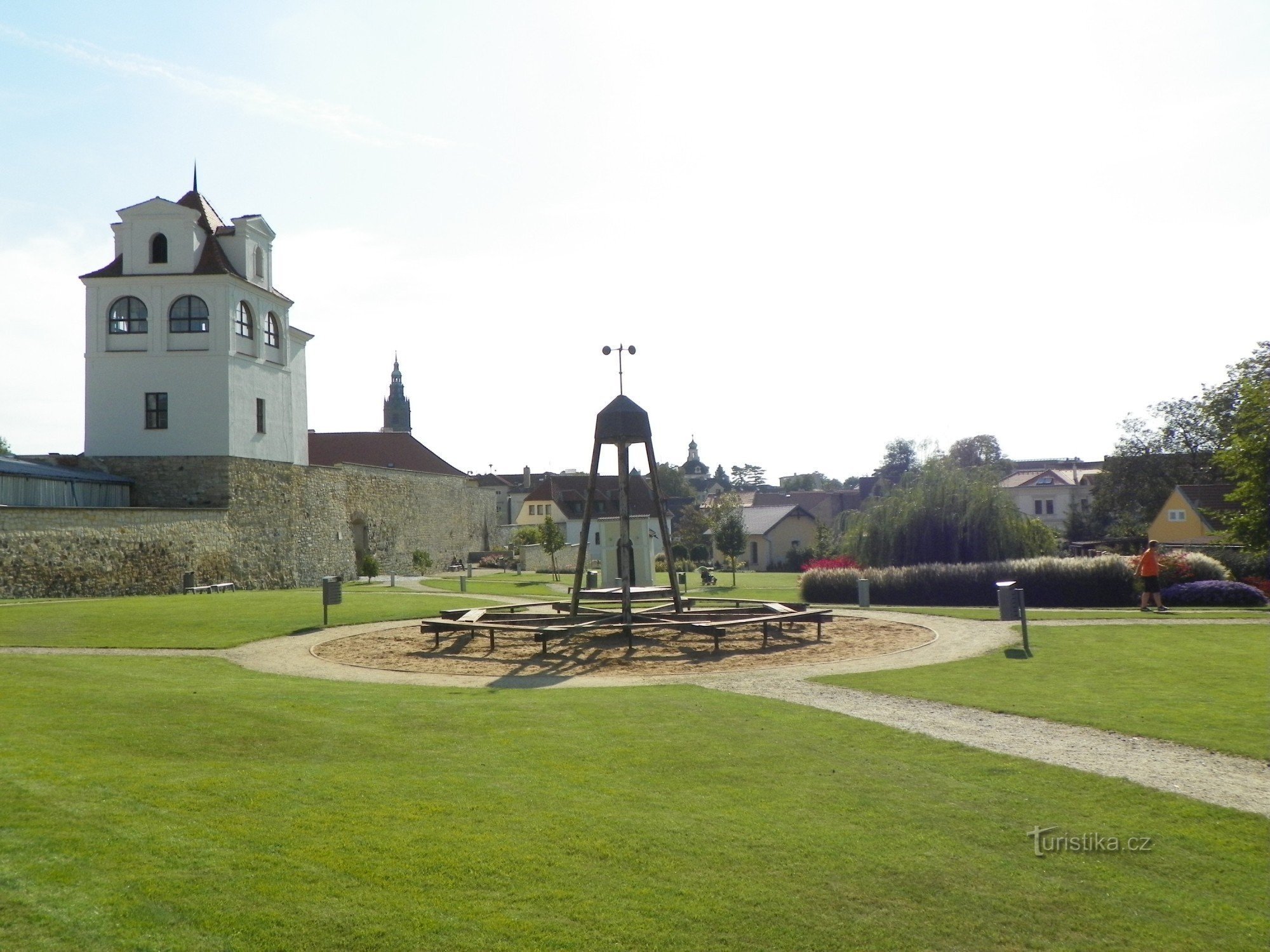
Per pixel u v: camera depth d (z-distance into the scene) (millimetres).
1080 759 8781
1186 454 67875
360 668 15531
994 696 12023
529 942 5230
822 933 5445
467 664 15992
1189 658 15367
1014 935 5469
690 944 5281
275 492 42312
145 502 38438
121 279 38531
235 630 19969
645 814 7168
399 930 5316
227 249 40219
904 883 6070
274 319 43219
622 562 19141
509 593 34781
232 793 7379
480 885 5891
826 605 28391
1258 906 5824
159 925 5250
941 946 5340
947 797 7648
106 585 31312
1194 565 29453
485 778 8016
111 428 38812
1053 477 89500
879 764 8625
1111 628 20016
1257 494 33469
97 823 6582
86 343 38906
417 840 6523
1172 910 5773
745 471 157000
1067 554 44656
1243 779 8156
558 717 10570
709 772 8297
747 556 76812
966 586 29469
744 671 14719
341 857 6211
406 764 8445
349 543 49906
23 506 31375
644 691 12656
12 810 6754
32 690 11516
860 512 37531
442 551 64625
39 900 5438
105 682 12422
